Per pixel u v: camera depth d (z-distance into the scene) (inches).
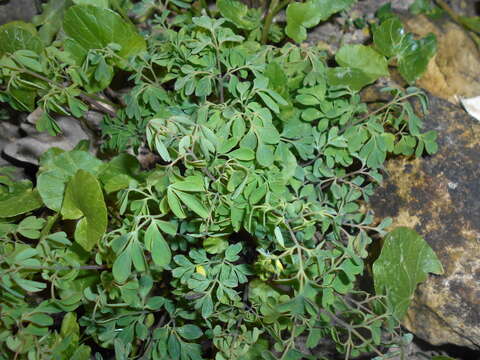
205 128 7.0
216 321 9.5
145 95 9.3
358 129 9.0
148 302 8.5
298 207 8.5
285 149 8.6
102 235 8.1
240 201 7.8
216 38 9.7
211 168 7.8
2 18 14.3
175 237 9.1
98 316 9.1
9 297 8.4
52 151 10.4
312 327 7.9
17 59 9.3
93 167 10.0
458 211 10.2
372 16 14.8
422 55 11.4
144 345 9.4
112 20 10.2
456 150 10.6
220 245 8.8
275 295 9.2
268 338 9.6
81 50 10.6
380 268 9.0
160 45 10.3
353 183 9.1
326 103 9.2
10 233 9.9
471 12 16.2
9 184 11.0
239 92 8.6
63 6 12.9
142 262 7.2
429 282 10.1
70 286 9.1
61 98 10.2
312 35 14.0
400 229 9.3
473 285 9.8
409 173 10.7
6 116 13.7
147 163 12.4
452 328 10.0
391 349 10.4
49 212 11.6
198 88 8.6
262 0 14.2
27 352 8.3
